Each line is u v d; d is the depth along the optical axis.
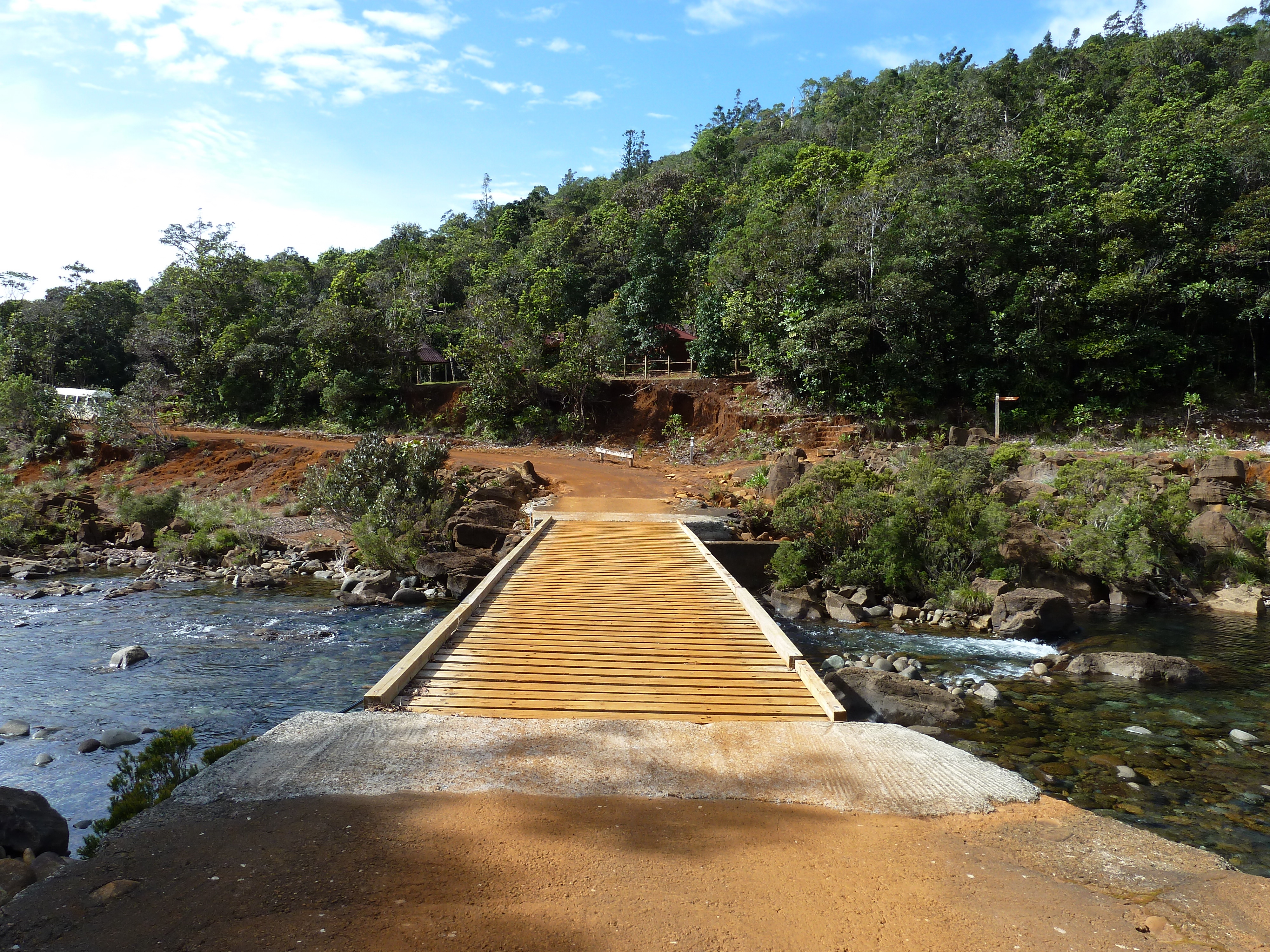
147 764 5.30
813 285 33.34
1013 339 31.89
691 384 37.62
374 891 3.57
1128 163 35.03
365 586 16.23
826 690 6.80
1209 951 3.27
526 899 3.54
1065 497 17.59
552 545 14.61
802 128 76.25
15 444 34.41
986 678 10.88
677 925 3.36
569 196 75.62
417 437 38.25
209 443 34.50
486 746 5.51
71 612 14.83
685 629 9.05
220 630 13.41
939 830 4.45
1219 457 20.69
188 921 3.31
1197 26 63.16
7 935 3.23
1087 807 6.71
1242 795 6.98
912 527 15.93
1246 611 15.18
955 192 34.03
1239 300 31.14
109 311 59.91
